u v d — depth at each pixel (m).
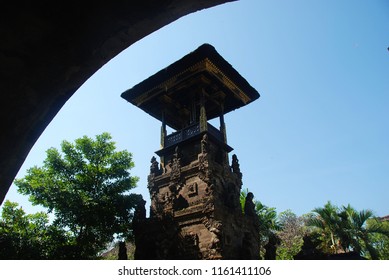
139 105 23.84
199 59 19.84
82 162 23.55
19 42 3.46
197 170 19.28
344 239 27.53
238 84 22.88
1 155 3.46
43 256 19.72
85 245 21.38
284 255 34.47
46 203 21.44
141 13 4.03
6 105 3.46
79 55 3.92
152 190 21.03
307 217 38.12
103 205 22.27
